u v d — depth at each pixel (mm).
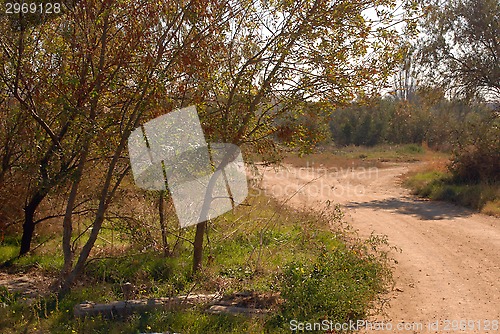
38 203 9242
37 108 8219
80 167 7492
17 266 8922
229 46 7664
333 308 6391
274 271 8078
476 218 14414
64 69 7453
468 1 20953
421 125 43625
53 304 6805
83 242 9891
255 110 7633
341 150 40594
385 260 8617
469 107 23984
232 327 5953
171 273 8281
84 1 7328
